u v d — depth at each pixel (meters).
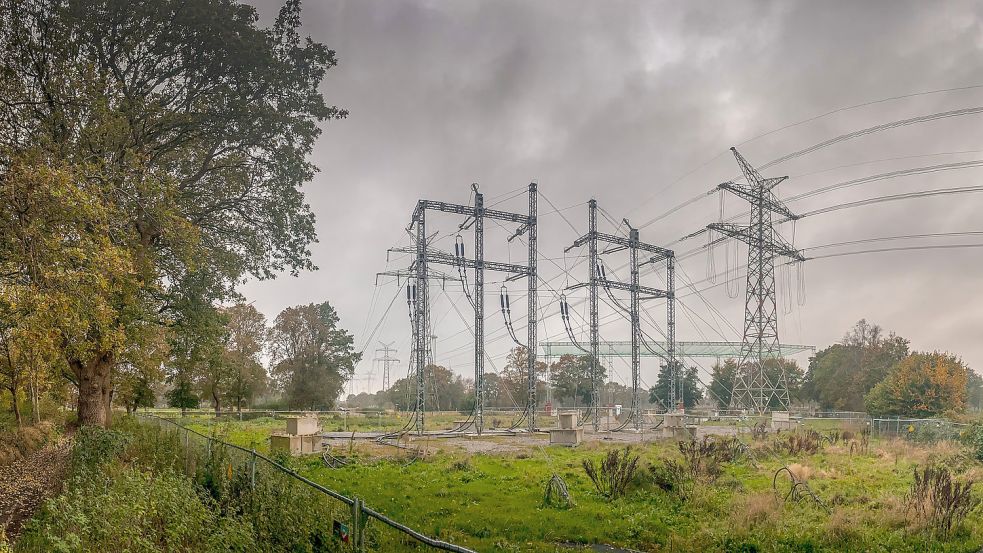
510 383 97.31
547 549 11.69
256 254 30.81
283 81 29.31
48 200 13.70
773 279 55.12
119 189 19.67
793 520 13.52
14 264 13.88
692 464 18.70
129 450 18.50
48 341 13.09
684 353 69.19
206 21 26.27
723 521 13.64
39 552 8.73
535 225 49.91
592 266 51.28
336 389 75.62
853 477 20.28
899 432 35.81
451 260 46.44
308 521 8.81
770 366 84.50
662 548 12.13
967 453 26.52
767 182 55.09
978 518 13.77
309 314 76.06
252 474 11.57
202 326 30.47
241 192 29.75
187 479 11.72
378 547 10.05
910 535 12.57
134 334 25.11
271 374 75.00
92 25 24.91
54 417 37.22
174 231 21.84
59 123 20.84
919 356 48.72
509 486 19.06
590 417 55.78
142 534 8.29
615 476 17.39
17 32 20.84
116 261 14.34
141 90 27.25
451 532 12.69
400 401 101.94
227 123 28.55
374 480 20.17
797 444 28.34
